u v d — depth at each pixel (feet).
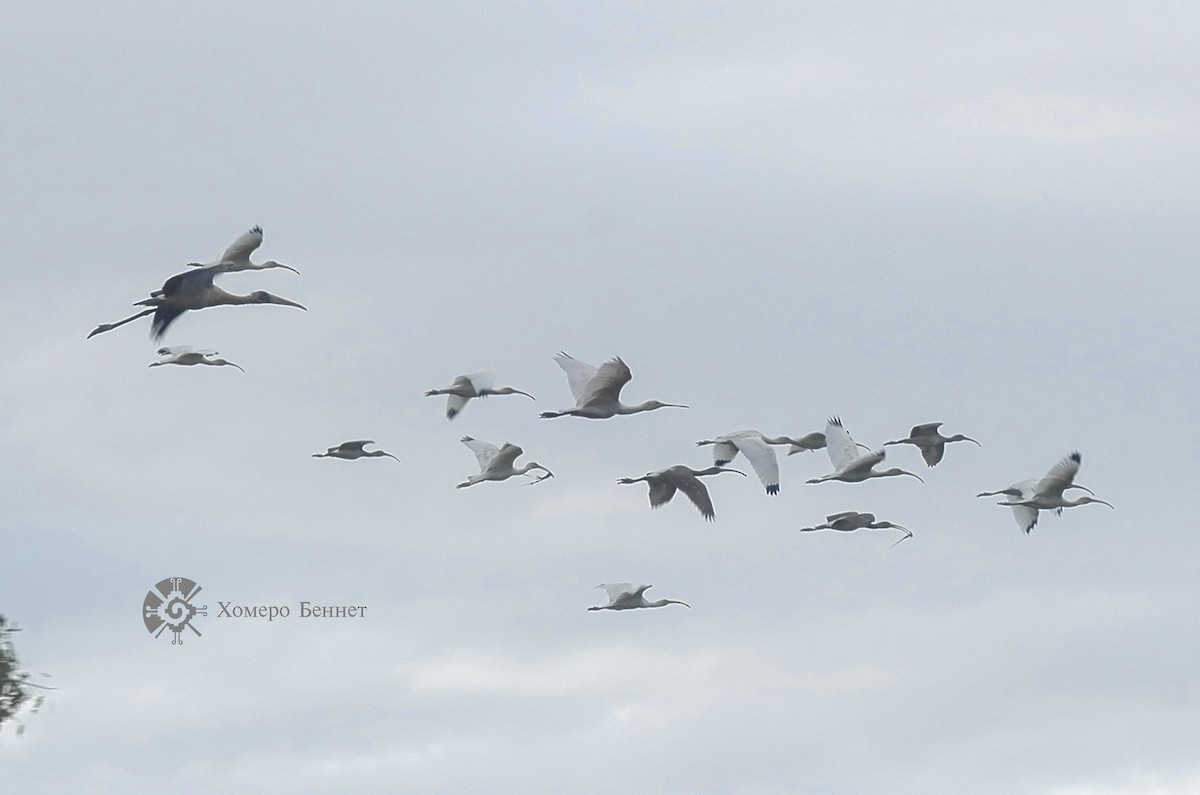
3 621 138.41
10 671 137.69
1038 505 194.39
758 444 181.47
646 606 200.54
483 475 194.59
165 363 174.19
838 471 192.03
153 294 153.69
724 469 189.16
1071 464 192.85
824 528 204.95
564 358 179.42
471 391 188.44
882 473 197.16
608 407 175.63
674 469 183.01
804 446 203.72
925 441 205.98
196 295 155.74
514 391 195.21
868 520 204.74
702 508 180.45
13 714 137.08
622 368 176.04
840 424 195.52
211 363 176.04
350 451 197.88
